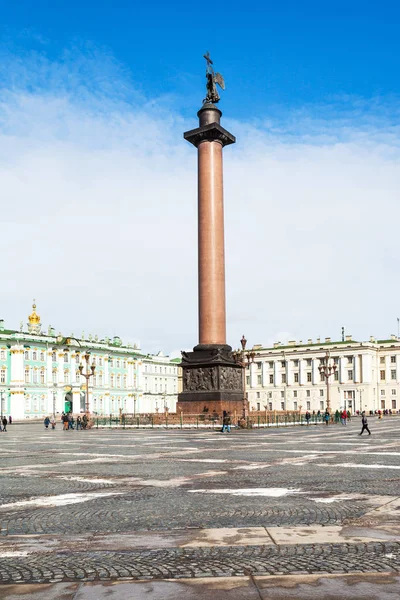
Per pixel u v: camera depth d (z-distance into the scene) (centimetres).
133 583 831
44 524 1234
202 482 1836
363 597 770
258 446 3359
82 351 14262
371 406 16275
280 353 17750
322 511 1330
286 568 888
